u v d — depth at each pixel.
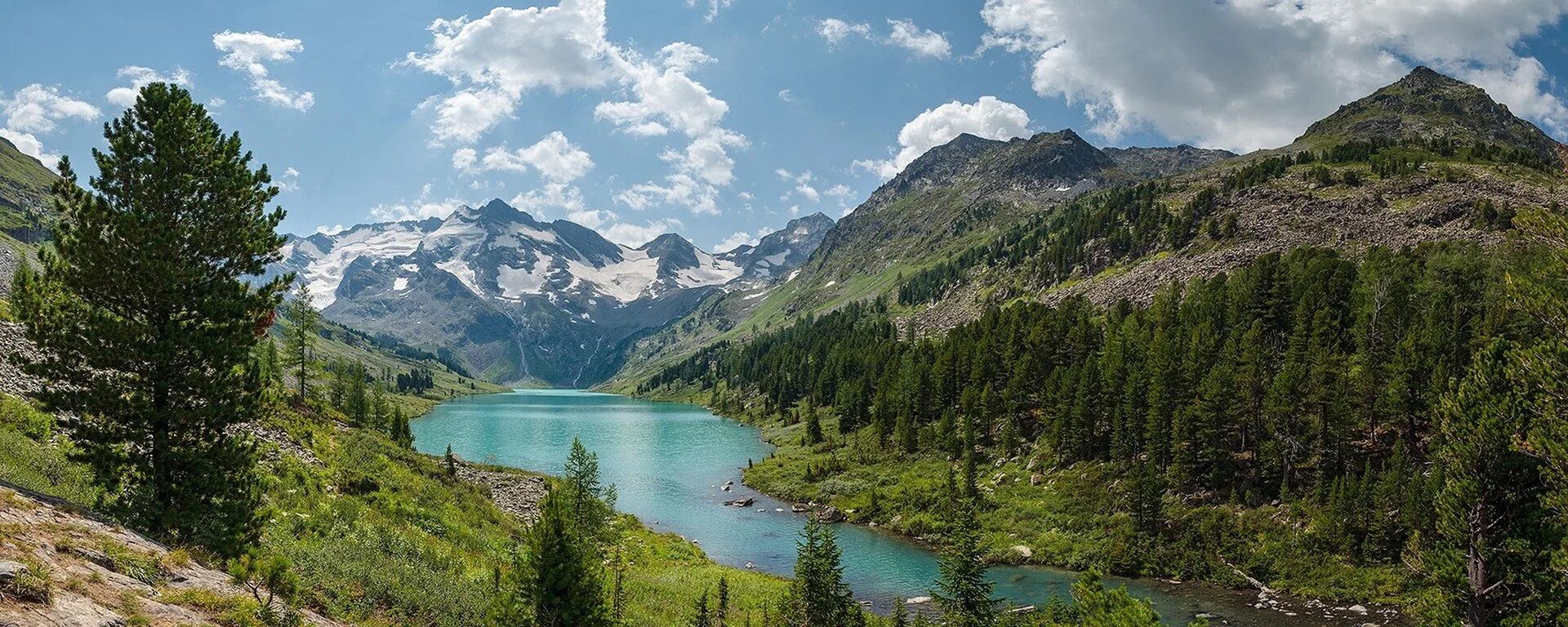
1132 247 194.88
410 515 46.19
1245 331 99.06
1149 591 58.06
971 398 103.12
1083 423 83.12
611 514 68.69
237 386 24.73
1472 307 92.06
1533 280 30.08
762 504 90.94
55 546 14.43
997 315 150.25
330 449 52.44
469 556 42.00
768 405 189.50
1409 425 67.62
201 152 23.98
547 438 151.88
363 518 38.72
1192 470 72.75
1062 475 80.75
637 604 43.34
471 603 28.69
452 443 138.50
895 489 88.31
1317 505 63.41
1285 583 57.56
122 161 23.03
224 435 24.78
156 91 23.81
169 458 23.02
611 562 54.44
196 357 23.64
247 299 24.75
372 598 24.44
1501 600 31.58
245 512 24.55
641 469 114.00
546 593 26.45
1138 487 68.19
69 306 22.25
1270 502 66.25
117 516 20.62
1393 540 56.78
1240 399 75.69
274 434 48.62
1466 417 32.59
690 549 66.81
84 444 22.56
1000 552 67.50
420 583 28.64
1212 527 64.69
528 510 66.19
